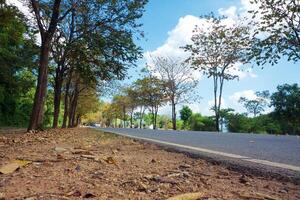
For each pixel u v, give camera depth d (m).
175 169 4.70
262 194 3.31
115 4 20.58
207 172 4.60
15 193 3.17
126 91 70.81
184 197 3.04
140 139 12.39
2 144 8.62
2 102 34.09
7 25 18.06
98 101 64.12
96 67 22.98
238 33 41.09
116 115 101.62
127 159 5.68
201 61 43.12
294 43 26.03
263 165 5.39
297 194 3.40
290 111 56.69
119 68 21.98
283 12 25.61
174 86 58.94
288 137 14.98
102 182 3.66
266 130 54.75
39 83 14.86
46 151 6.56
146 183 3.65
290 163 5.65
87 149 7.34
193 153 7.15
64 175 4.02
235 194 3.31
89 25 20.73
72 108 40.47
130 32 21.59
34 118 14.77
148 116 104.31
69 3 20.20
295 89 57.16
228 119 49.47
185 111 81.00
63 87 39.34
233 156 6.64
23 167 4.54
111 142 10.39
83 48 21.30
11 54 30.62
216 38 41.94
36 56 31.73
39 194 3.13
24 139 10.52
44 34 15.00
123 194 3.19
